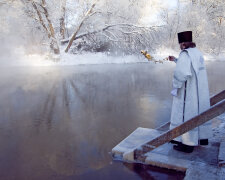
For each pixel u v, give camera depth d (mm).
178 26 28406
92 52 23422
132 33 22531
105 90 8148
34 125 4508
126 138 3502
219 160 2566
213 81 9891
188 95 2945
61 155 3186
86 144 3555
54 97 7055
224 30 29984
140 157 2895
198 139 3023
